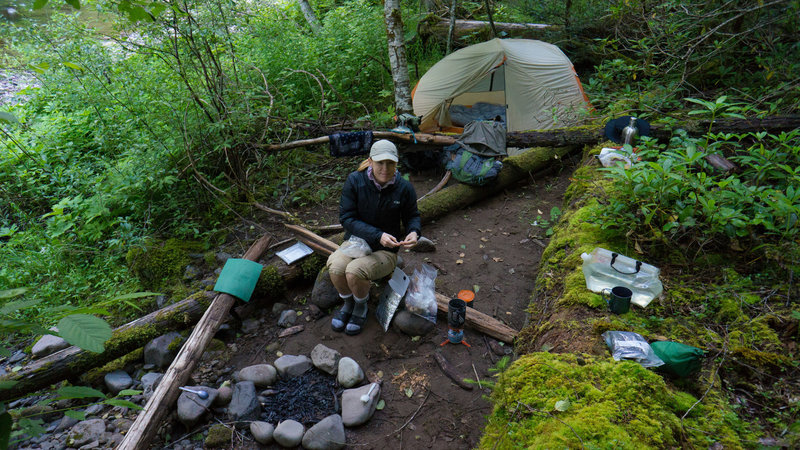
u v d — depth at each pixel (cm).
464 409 285
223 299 353
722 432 198
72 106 582
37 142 564
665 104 559
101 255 451
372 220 341
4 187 516
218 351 344
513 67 619
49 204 526
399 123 549
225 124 482
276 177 567
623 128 486
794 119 453
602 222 349
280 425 275
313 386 311
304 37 755
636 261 290
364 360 328
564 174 550
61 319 161
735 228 310
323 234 459
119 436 279
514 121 638
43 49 517
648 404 206
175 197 501
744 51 614
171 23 455
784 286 283
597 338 253
